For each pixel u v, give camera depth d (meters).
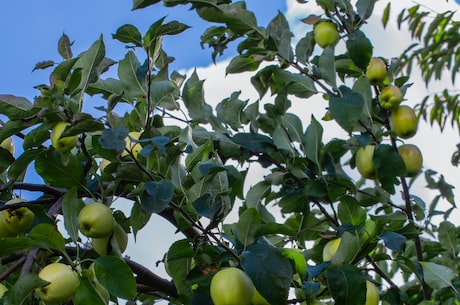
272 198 2.76
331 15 2.82
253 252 2.24
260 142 2.63
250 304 2.29
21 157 2.37
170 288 2.59
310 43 2.82
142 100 2.58
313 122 2.61
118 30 2.47
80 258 2.37
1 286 2.24
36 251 2.26
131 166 2.36
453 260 2.78
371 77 2.74
